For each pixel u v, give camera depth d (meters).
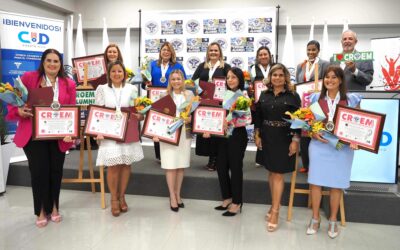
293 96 2.78
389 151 3.07
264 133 2.84
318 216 2.81
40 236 2.72
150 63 4.18
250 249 2.53
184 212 3.28
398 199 3.00
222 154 3.23
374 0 5.32
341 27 5.67
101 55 3.80
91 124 2.92
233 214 3.19
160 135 3.09
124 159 3.03
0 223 2.98
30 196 3.73
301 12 5.49
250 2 5.61
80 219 3.08
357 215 3.08
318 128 2.56
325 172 2.65
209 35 5.58
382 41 4.46
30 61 4.50
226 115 3.03
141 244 2.59
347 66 3.48
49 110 2.74
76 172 3.94
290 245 2.61
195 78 4.04
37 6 5.60
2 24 4.25
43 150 2.83
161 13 5.68
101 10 6.08
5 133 4.17
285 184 3.51
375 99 3.06
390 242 2.67
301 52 5.85
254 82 3.48
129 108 3.04
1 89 2.52
